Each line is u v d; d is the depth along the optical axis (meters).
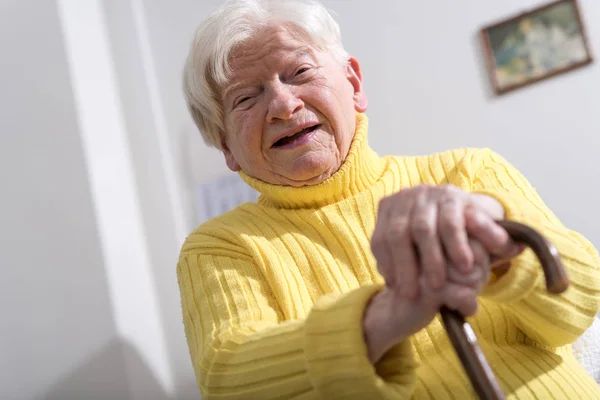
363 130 0.95
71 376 1.48
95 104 1.72
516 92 1.67
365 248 0.84
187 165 1.99
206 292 0.82
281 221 0.92
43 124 1.62
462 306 0.43
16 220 1.55
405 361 0.52
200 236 0.93
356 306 0.51
